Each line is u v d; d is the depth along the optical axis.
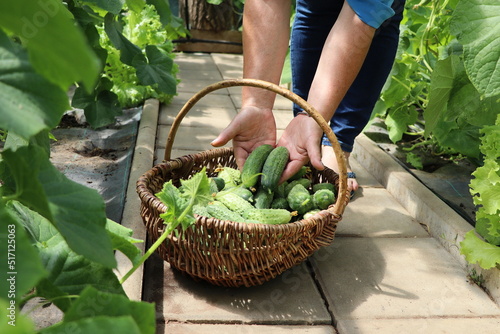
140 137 2.91
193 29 5.82
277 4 2.03
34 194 0.58
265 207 1.90
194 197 1.14
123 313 0.59
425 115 2.38
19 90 0.50
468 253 1.83
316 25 2.31
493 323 1.70
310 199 1.90
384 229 2.27
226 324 1.61
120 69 3.47
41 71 0.44
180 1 5.82
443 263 2.03
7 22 0.42
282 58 2.08
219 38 5.86
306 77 2.47
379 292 1.82
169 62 2.56
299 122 1.97
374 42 2.26
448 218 2.15
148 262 1.88
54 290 0.73
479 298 1.83
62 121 3.22
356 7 1.83
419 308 1.75
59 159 2.69
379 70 2.32
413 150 3.07
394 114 3.06
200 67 5.10
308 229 1.68
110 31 2.32
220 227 1.56
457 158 3.00
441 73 2.22
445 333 1.63
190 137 3.16
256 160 1.94
